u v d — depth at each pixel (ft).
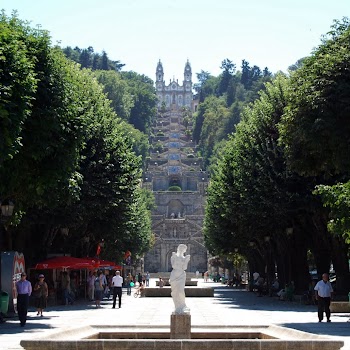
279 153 166.20
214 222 283.59
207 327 82.94
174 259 77.71
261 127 178.60
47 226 170.71
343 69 115.44
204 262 633.61
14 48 98.68
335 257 160.56
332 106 114.42
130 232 259.80
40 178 115.85
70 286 190.70
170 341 63.82
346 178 139.33
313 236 174.50
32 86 100.01
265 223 183.32
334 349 63.26
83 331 78.13
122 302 202.49
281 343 63.46
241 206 189.57
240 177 185.06
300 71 127.34
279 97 177.99
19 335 90.84
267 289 240.53
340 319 119.65
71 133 120.06
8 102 93.04
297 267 189.37
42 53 117.08
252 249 277.64
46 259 174.60
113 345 63.93
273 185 164.96
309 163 125.59
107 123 184.44
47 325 108.27
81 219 175.42
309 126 115.55
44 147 110.73
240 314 137.49
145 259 634.02
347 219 103.35
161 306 178.40
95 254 247.70
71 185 128.98
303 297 176.76
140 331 79.20
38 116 110.22
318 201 155.22
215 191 268.62
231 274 426.51
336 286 160.15
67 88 120.88
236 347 63.57
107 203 179.11
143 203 385.09
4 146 92.63
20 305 105.70
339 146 114.01
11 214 112.98
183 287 77.25
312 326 104.06
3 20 121.90
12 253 127.95
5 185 110.63
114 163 181.78
